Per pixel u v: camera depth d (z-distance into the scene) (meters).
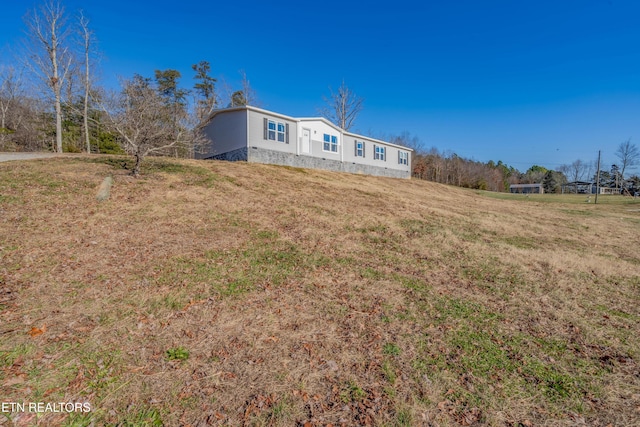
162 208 7.30
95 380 2.44
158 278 4.23
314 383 2.57
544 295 4.63
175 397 2.34
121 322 3.21
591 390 2.62
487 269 5.66
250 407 2.29
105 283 3.97
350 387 2.55
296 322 3.48
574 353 3.16
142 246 5.26
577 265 6.21
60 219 5.99
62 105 22.16
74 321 3.16
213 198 8.66
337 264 5.34
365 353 3.00
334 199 11.10
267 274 4.68
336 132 20.50
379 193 14.09
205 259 4.99
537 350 3.18
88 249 4.93
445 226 9.02
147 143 9.91
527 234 9.20
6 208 6.15
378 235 7.34
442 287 4.73
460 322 3.69
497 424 2.25
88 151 21.84
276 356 2.88
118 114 10.14
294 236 6.59
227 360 2.79
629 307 4.34
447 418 2.28
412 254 6.22
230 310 3.62
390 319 3.67
